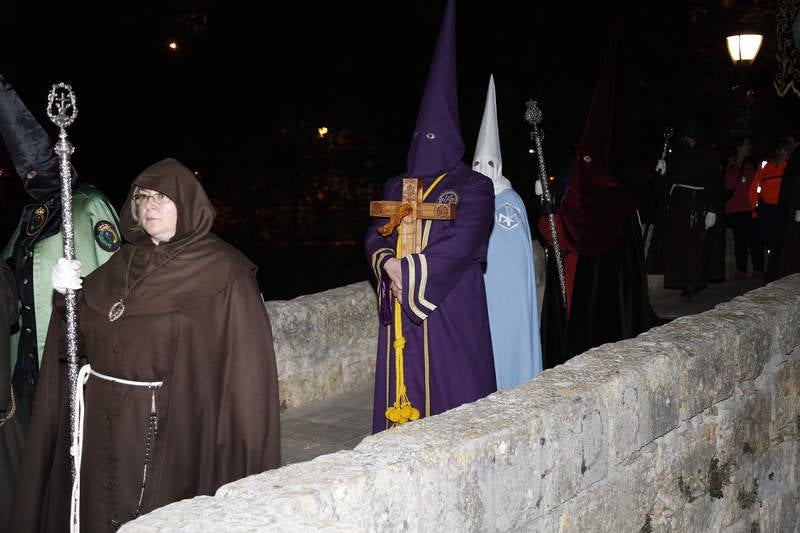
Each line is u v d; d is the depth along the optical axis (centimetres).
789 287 593
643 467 422
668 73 1972
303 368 691
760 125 1873
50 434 400
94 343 385
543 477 357
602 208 775
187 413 378
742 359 500
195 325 378
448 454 317
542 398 376
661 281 1232
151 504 373
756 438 516
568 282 800
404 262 491
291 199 2483
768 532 526
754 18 1877
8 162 511
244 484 285
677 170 1146
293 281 1898
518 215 625
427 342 507
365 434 631
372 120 2219
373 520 292
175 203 381
